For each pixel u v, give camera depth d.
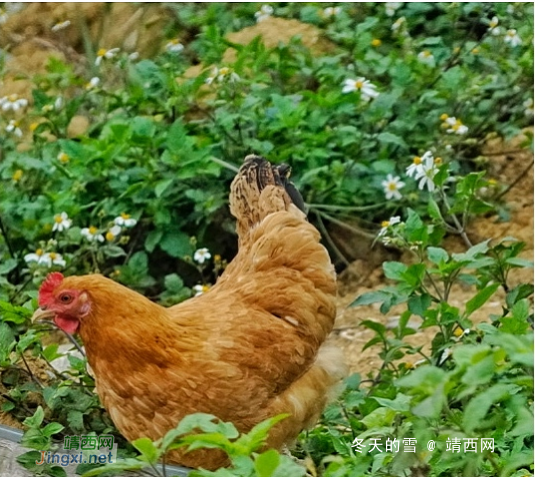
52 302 7.17
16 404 8.44
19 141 14.55
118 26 17.52
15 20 18.09
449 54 14.55
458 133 12.74
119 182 12.55
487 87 13.16
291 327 7.78
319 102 12.82
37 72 17.09
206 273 12.79
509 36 13.45
